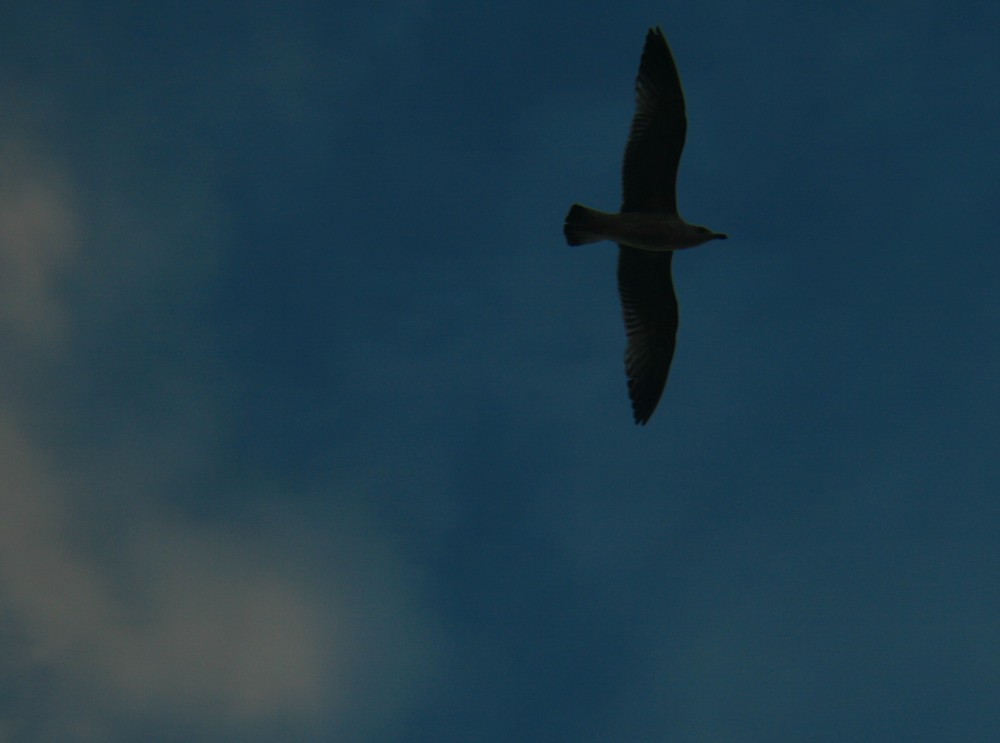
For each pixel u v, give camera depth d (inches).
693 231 747.4
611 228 749.9
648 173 753.6
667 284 811.4
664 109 749.3
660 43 755.4
